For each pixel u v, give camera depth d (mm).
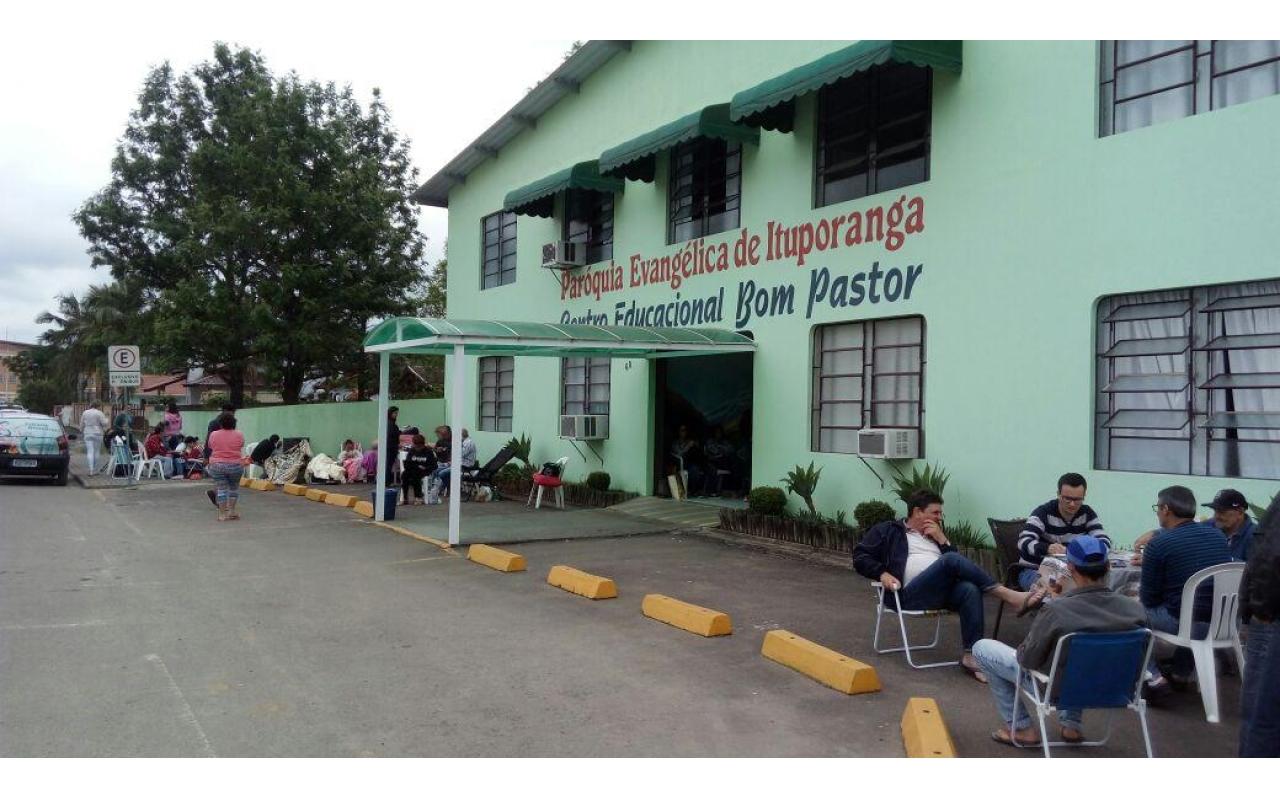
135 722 4965
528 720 5043
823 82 9602
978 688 5652
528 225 17391
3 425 19234
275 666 6000
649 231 14141
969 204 9336
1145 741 4516
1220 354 7441
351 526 12398
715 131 11727
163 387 43125
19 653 6254
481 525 12219
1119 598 4363
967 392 9305
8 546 10773
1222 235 7281
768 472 11844
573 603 7863
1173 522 5453
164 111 27219
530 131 17312
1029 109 8789
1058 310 8484
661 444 14344
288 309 25906
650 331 11688
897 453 9766
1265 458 7156
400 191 29266
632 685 5656
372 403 23281
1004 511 8914
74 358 48562
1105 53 8281
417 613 7484
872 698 5457
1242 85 7379
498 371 18719
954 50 9367
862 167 10727
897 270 10109
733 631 6957
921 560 6262
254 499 16203
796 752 4617
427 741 4730
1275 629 3629
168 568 9375
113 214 26781
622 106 14711
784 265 11641
